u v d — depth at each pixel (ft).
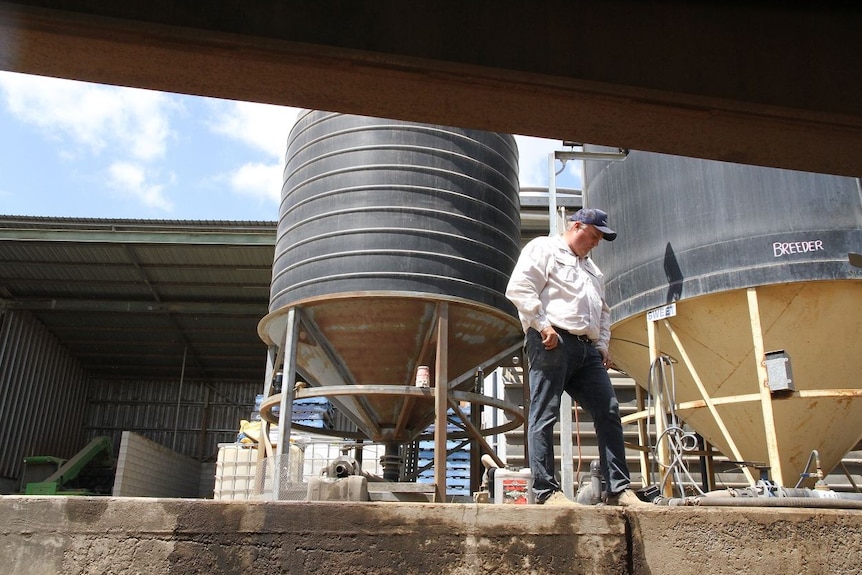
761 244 23.93
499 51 12.52
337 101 13.19
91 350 77.66
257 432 49.26
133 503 12.05
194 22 11.64
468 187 26.73
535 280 16.57
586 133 14.07
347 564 11.95
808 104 13.34
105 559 11.85
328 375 27.78
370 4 12.28
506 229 27.63
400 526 12.15
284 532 12.01
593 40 12.90
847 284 23.40
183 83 12.73
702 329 25.32
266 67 12.21
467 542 12.19
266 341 29.50
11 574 11.82
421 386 24.99
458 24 12.50
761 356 23.06
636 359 28.76
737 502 14.03
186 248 60.59
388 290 24.86
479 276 26.02
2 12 11.14
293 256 26.61
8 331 68.13
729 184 24.98
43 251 62.23
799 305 23.79
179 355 77.92
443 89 12.75
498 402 27.50
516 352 30.07
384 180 25.93
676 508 12.83
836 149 14.39
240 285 65.57
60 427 76.64
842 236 23.36
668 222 26.09
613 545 12.51
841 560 12.81
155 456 69.26
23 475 69.00
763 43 13.48
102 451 74.74
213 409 82.48
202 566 11.84
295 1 12.05
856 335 23.94
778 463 22.03
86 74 12.52
